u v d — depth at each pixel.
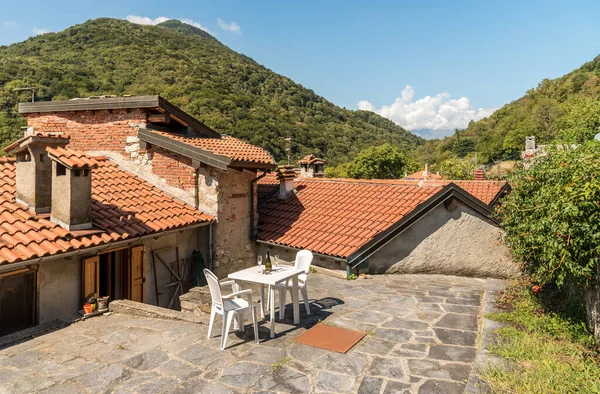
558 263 5.23
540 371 3.84
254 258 11.18
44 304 6.53
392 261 9.61
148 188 10.02
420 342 5.19
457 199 10.12
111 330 5.97
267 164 10.83
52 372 4.54
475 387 3.69
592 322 5.28
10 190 7.84
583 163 4.92
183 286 9.62
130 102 10.20
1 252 5.74
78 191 7.01
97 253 7.34
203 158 9.34
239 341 5.34
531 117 56.81
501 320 5.77
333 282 8.59
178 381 4.25
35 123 11.73
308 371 4.41
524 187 6.60
